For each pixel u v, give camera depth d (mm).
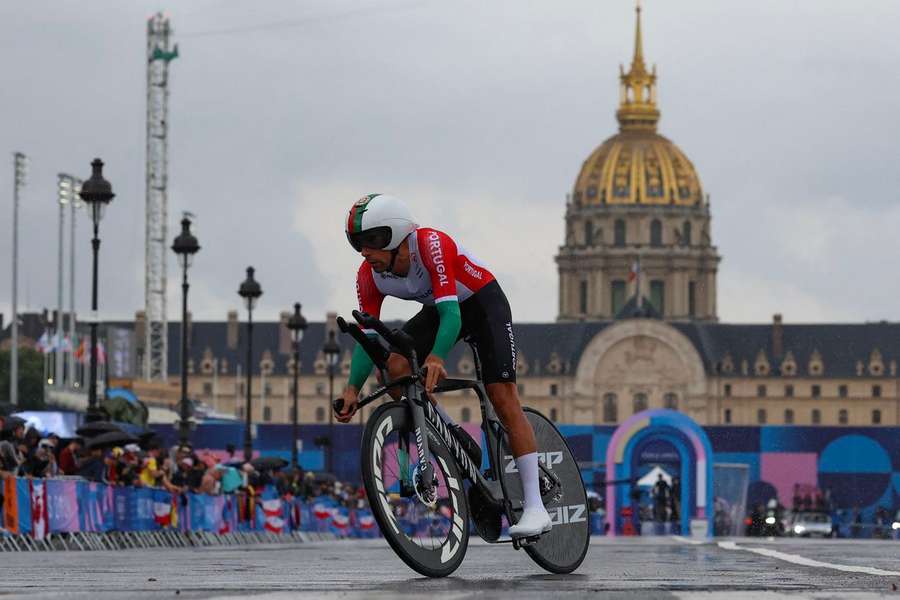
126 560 33312
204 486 79688
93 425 77250
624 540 79625
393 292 22141
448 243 21891
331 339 170000
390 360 21594
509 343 22172
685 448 145500
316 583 20688
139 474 70562
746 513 180625
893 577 22938
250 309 129250
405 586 19453
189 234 112938
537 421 22922
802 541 62375
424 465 20688
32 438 63875
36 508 56219
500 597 17469
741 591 18922
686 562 29578
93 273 84438
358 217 21578
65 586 20094
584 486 23375
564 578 21953
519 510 22203
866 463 199625
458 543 20953
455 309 21516
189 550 52562
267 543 81188
